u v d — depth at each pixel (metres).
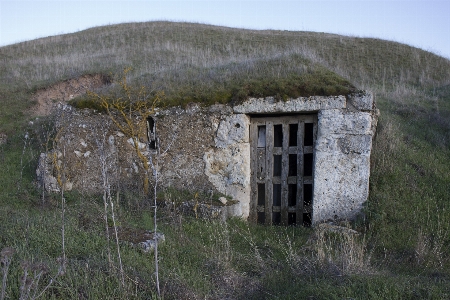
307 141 7.37
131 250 5.04
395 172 7.18
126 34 22.89
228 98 7.14
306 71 7.50
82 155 7.77
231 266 4.98
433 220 6.20
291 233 6.44
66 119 7.87
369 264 4.96
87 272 4.29
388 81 14.95
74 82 13.59
